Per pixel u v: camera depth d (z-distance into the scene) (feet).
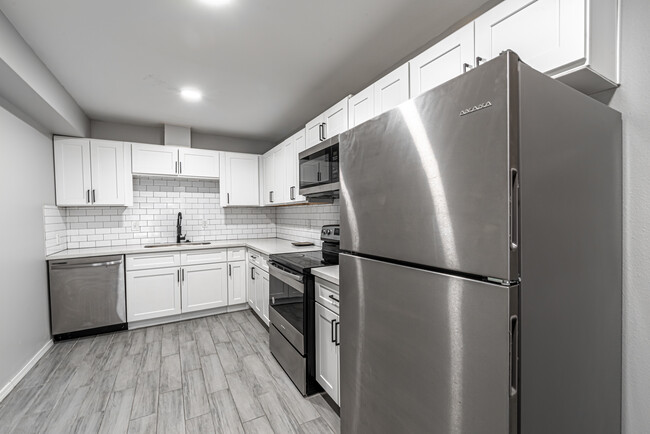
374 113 6.11
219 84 8.03
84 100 9.04
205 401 6.28
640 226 3.45
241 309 12.37
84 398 6.36
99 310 9.69
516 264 2.32
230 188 12.78
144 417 5.78
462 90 2.61
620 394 3.59
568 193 2.82
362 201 3.95
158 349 8.71
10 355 6.75
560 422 2.78
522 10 3.52
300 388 6.57
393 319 3.44
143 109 9.89
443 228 2.80
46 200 9.07
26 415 5.82
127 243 11.78
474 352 2.54
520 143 2.35
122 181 10.74
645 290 3.43
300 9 5.11
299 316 6.69
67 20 5.31
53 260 9.00
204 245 11.49
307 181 8.41
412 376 3.19
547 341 2.62
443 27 5.65
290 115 10.56
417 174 3.08
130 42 6.04
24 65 5.91
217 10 5.11
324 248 8.82
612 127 3.41
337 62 6.92
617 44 3.51
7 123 6.91
